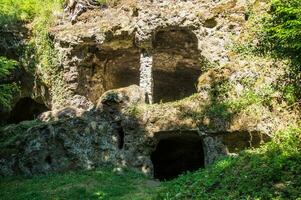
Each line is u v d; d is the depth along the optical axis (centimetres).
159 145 2553
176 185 1567
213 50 2150
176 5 2297
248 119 1775
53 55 2700
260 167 1405
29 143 2322
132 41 2489
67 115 2338
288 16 1692
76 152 2198
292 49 1716
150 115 2077
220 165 1529
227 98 1888
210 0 2211
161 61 2723
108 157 2142
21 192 1970
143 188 1867
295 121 1698
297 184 1270
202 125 1916
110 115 2172
